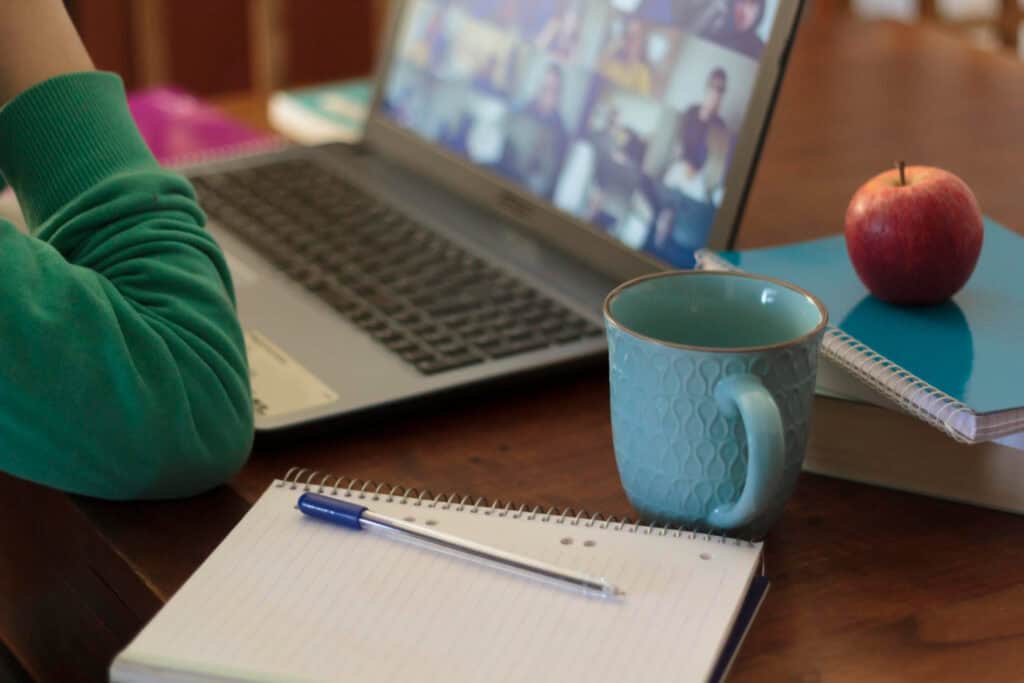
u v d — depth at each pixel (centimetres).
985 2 230
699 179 92
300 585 60
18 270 66
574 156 105
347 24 274
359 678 53
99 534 71
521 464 77
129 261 71
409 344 87
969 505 71
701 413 62
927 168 76
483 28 118
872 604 63
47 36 76
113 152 75
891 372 67
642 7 101
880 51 158
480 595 59
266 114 162
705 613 57
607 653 55
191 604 58
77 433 67
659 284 68
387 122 129
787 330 67
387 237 107
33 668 90
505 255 103
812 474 75
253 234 108
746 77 90
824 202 115
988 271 80
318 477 75
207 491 74
